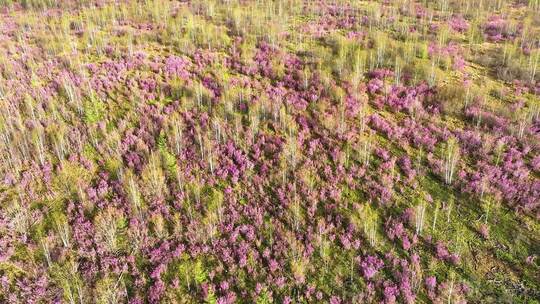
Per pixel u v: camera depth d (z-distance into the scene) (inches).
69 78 1055.0
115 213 683.4
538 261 602.9
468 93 950.4
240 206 708.0
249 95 972.6
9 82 1039.0
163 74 1101.1
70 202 703.1
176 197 728.3
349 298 574.2
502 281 582.9
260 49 1247.5
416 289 577.3
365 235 652.1
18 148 817.5
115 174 770.2
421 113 911.0
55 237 645.3
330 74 1086.4
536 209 672.4
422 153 809.5
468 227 660.7
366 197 722.8
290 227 672.4
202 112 932.6
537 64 1105.4
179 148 822.5
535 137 814.5
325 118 890.7
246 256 628.1
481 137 836.0
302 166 780.0
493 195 703.1
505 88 1026.1
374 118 905.5
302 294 584.1
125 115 932.6
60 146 820.6
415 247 635.5
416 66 1083.9
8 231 660.1
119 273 608.7
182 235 659.4
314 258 627.2
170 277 604.1
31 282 591.8
